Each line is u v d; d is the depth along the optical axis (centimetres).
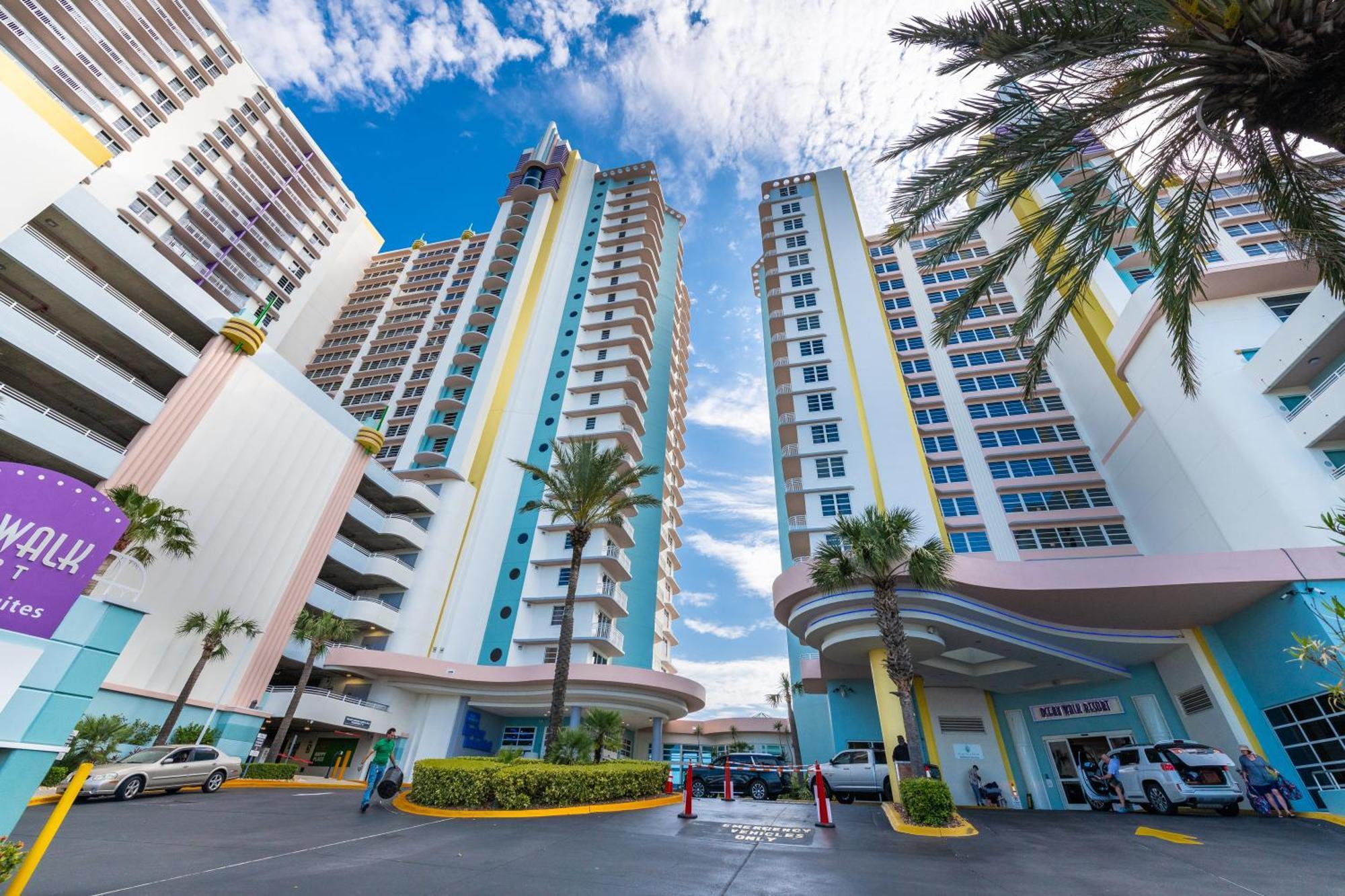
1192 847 1023
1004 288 4741
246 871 683
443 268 7256
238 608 2719
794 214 5250
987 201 1064
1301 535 2012
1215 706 1848
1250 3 629
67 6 3962
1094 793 1833
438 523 4150
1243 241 3403
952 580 1906
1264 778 1467
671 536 5653
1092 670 2197
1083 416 3872
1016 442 3950
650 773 1695
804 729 3459
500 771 1266
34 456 2161
